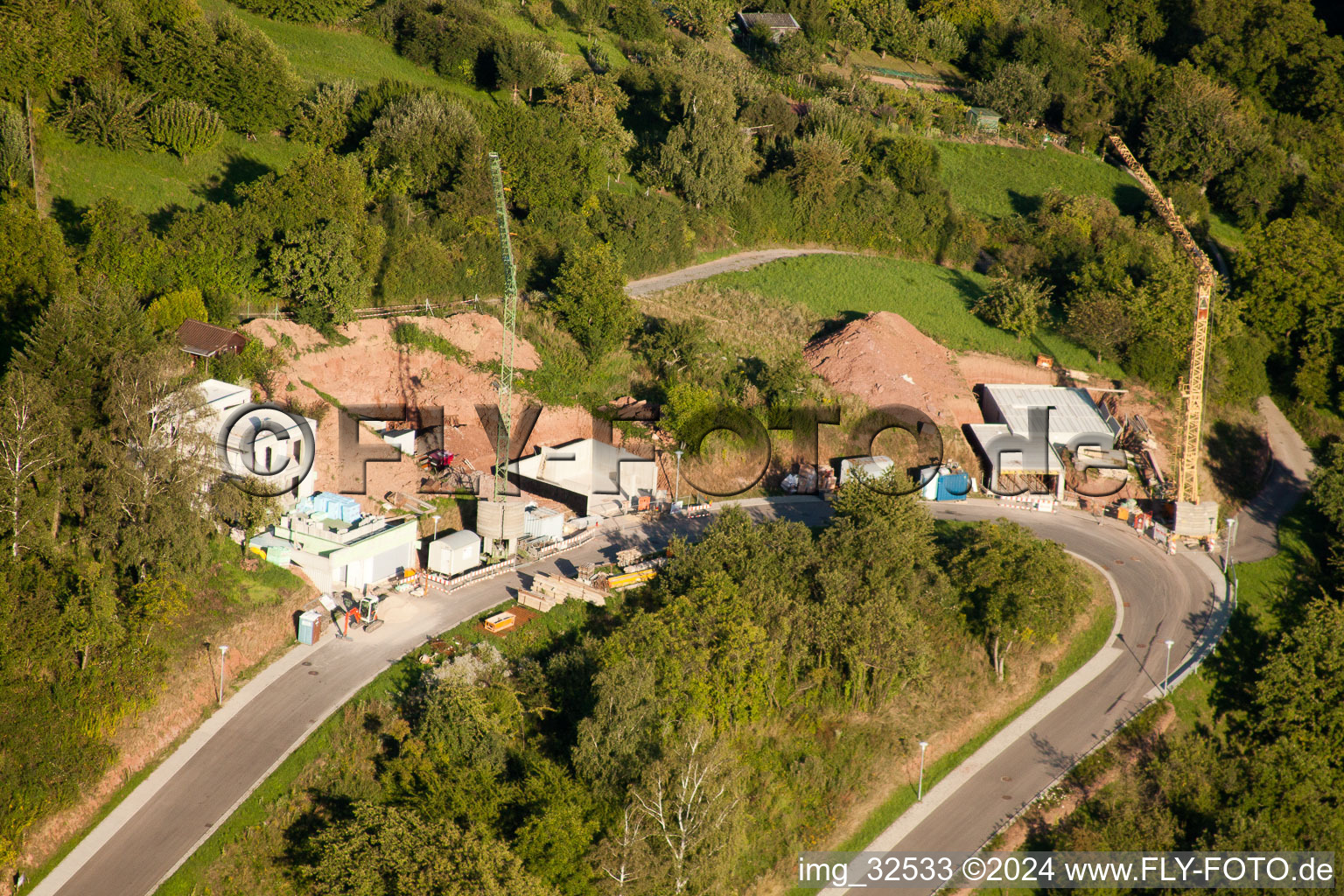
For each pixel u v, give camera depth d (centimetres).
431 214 10838
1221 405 11031
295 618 6775
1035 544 7700
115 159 10112
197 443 6494
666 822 5581
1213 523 9219
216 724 6041
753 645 6625
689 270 12106
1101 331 11094
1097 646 7856
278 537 7231
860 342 10569
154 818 5484
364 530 7275
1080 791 6806
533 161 11331
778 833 6338
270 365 8531
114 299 7156
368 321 9369
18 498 5903
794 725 6900
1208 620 8156
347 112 11500
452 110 11169
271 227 9312
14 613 5609
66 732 5559
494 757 5831
